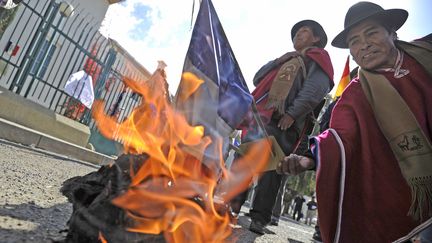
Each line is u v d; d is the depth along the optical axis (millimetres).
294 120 3186
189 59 1731
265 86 3602
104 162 8266
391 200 1688
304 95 3211
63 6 7758
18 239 1205
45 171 3289
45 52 7668
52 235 1354
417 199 1606
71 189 1400
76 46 8227
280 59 3691
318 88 3250
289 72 3406
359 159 1760
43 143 6227
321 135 1770
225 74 1856
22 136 5742
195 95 1674
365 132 1790
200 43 1776
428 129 1736
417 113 1746
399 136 1724
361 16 2076
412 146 1684
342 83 4602
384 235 1657
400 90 1834
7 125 5422
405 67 1927
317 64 3400
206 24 1836
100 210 1184
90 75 8828
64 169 4094
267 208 3381
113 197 1204
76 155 7184
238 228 3156
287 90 3312
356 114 1854
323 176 1641
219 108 1727
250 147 1917
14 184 2225
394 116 1770
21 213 1567
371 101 1878
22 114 7016
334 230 1671
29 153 4633
